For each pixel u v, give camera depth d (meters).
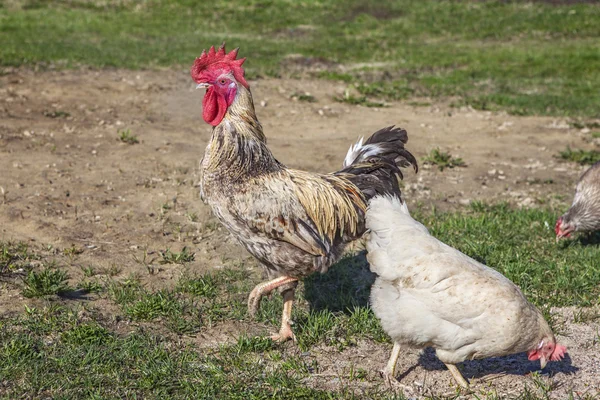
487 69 22.11
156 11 30.77
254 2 32.38
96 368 6.29
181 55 21.72
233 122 6.48
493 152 13.95
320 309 7.70
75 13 29.36
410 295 5.86
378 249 6.02
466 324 5.75
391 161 7.68
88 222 9.68
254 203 6.44
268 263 6.78
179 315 7.38
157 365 6.39
